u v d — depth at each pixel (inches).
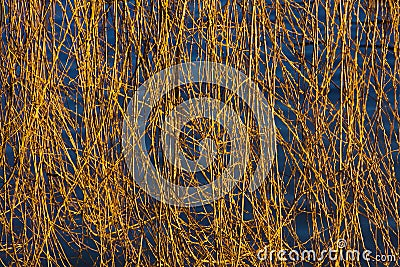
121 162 81.4
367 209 82.0
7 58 80.7
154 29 77.3
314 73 78.4
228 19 77.1
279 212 79.9
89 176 80.8
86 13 77.0
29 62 78.4
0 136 83.6
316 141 78.7
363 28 78.2
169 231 80.0
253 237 82.0
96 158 80.2
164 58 76.7
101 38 81.4
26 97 79.1
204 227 83.4
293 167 84.0
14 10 79.1
